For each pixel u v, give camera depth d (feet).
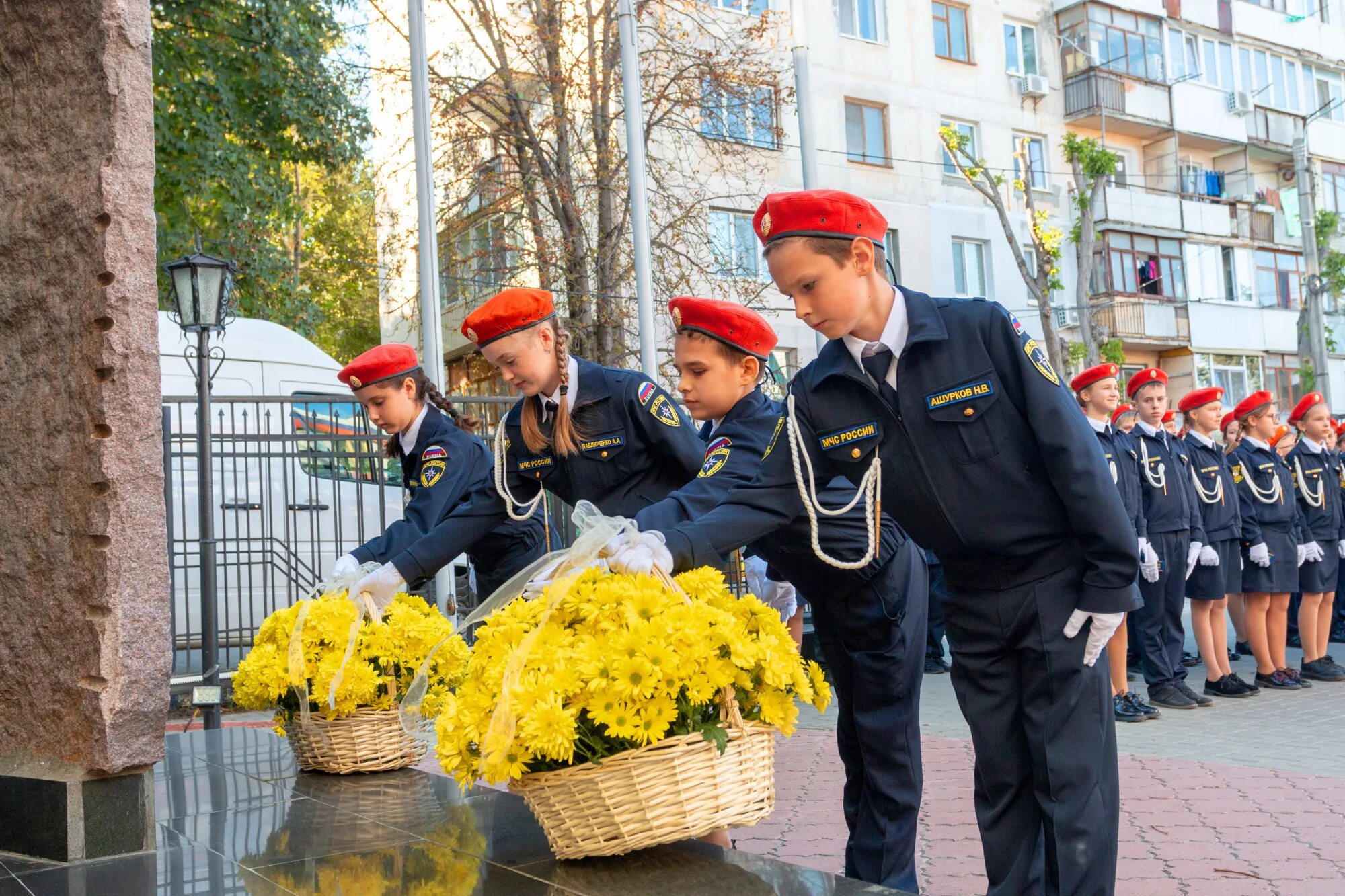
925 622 11.55
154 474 9.38
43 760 9.32
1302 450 30.94
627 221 52.29
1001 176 76.79
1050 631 8.55
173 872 8.49
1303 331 88.28
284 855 8.85
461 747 8.09
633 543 8.46
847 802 12.00
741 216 63.16
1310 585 29.78
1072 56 81.35
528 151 54.80
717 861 7.83
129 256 9.27
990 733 8.96
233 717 28.22
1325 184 97.76
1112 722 8.71
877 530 9.42
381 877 8.07
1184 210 86.33
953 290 73.51
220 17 48.60
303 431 33.65
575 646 7.94
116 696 8.98
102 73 9.23
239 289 50.31
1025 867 8.92
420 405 14.32
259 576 32.27
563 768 7.78
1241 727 23.09
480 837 9.18
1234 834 15.14
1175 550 26.17
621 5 31.50
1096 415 25.77
